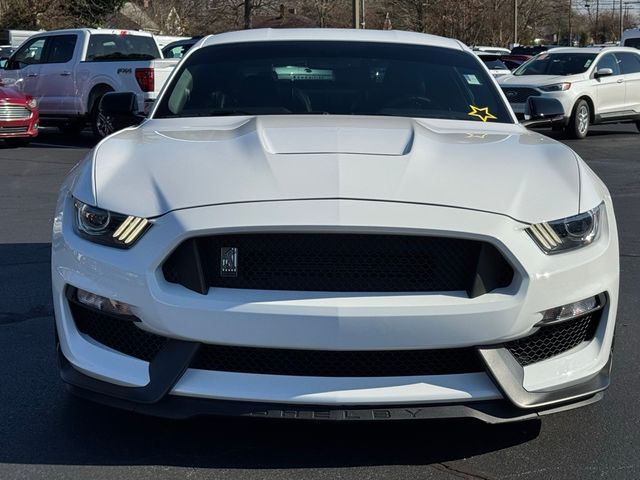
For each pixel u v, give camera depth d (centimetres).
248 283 319
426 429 377
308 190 327
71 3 4000
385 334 309
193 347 316
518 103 1719
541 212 333
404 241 319
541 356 336
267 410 316
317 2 4600
